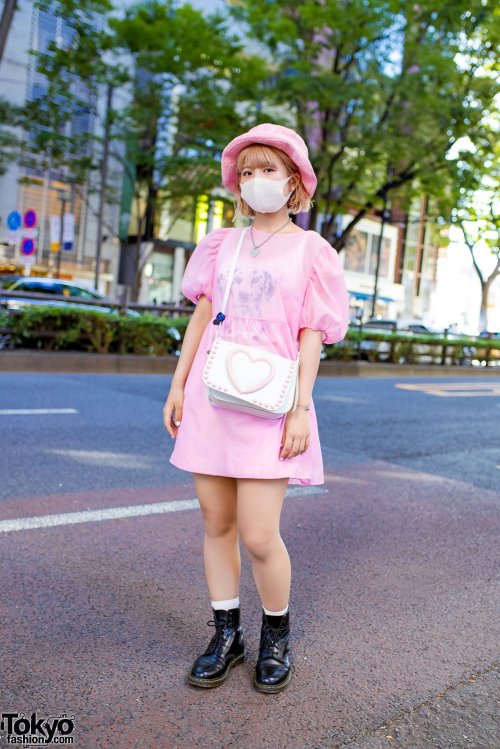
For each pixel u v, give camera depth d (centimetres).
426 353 1880
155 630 240
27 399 754
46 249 2709
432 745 183
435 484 508
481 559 346
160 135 2061
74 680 204
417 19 1377
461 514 429
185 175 1881
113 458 505
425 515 420
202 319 215
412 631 255
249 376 185
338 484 484
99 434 590
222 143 1664
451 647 244
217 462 197
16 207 2603
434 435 737
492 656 239
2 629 232
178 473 477
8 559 295
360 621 262
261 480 194
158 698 198
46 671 208
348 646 240
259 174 196
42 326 1123
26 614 245
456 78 1444
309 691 208
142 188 2411
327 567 318
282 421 195
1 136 1727
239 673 216
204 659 209
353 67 1518
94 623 242
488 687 217
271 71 1589
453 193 1605
